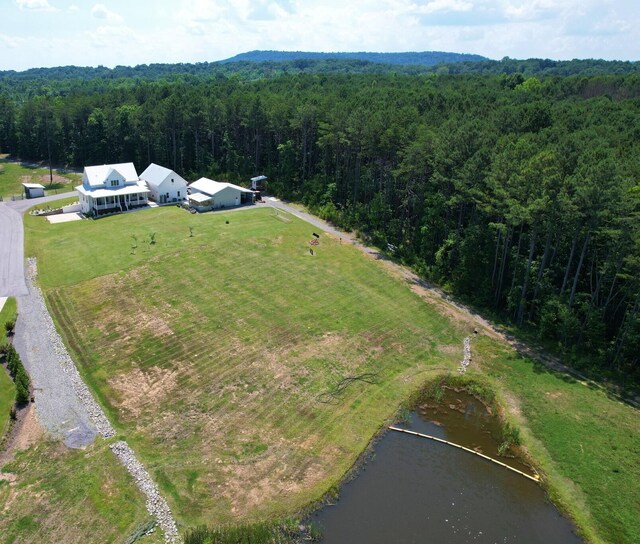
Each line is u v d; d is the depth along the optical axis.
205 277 54.81
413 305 51.47
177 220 72.06
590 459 32.59
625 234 40.28
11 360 38.03
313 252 61.91
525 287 47.72
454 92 96.00
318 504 28.34
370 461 31.84
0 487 28.45
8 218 72.25
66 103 113.12
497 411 37.31
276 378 39.25
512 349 44.78
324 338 44.91
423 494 29.42
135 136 101.19
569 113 73.81
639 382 40.47
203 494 28.66
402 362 42.59
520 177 45.50
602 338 43.41
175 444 32.28
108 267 56.16
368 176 72.00
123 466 30.25
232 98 97.56
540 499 29.62
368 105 82.94
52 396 36.03
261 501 28.36
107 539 25.62
